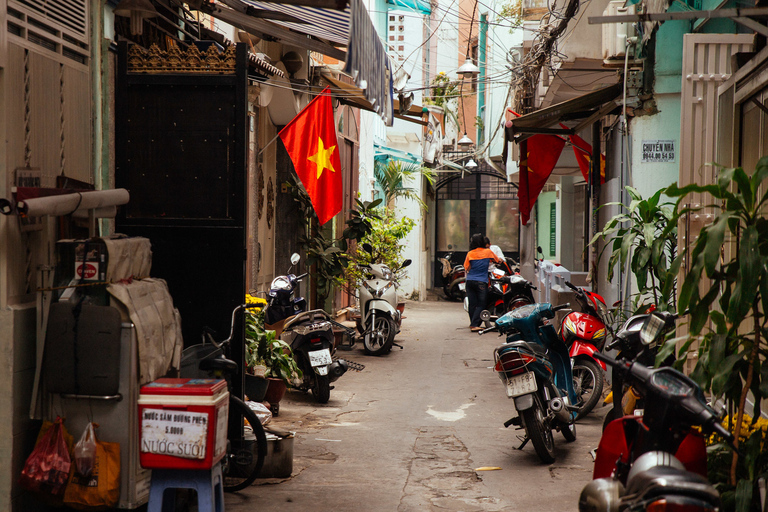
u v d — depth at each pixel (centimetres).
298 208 1191
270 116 1090
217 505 412
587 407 723
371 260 1303
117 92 541
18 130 420
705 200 637
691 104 652
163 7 647
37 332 407
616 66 847
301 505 482
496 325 636
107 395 399
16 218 415
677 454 324
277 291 889
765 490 362
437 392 887
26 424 419
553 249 2211
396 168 2047
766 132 485
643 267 638
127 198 481
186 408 389
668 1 625
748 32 659
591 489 293
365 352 1175
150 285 438
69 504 402
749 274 341
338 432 689
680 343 622
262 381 706
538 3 1181
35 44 442
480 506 484
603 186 1024
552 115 923
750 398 520
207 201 541
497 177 2609
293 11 674
